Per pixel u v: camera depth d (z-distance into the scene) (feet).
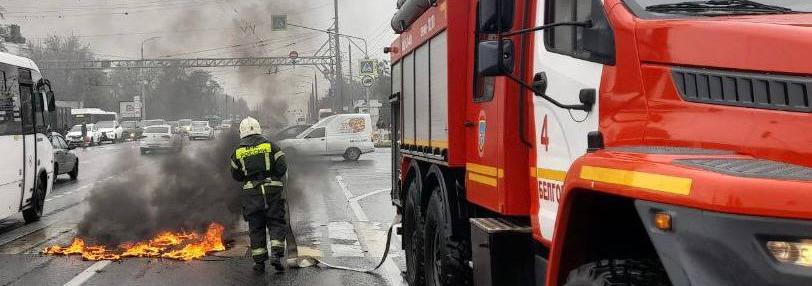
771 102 9.19
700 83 9.91
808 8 10.89
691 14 10.93
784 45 9.22
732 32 9.72
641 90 10.68
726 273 7.75
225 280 25.79
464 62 17.95
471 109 17.40
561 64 13.02
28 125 41.37
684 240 8.13
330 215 44.68
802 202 7.41
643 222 8.79
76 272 27.25
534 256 14.38
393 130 28.04
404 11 23.36
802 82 8.96
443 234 18.42
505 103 14.75
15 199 38.70
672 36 10.34
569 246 10.50
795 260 7.48
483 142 16.25
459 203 18.53
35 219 43.50
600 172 9.55
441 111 18.89
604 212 10.36
